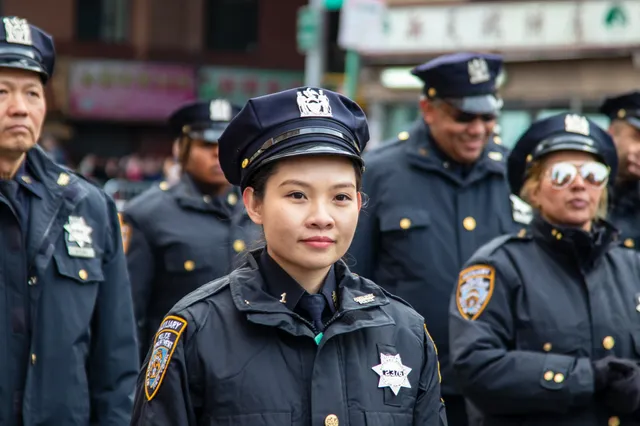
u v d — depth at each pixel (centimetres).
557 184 464
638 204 670
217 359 310
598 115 1511
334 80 1441
